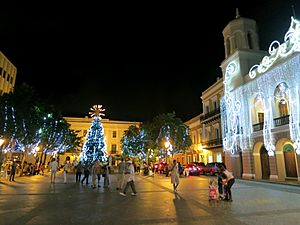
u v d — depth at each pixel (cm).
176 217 743
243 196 1179
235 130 2508
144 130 3847
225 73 2784
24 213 802
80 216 761
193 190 1412
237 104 2483
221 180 1088
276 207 898
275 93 2058
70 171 3609
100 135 3058
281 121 1952
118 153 6538
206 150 3734
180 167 2741
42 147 3456
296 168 1902
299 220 703
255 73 2267
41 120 2728
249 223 670
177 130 3453
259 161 2273
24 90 2498
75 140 4978
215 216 755
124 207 904
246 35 2711
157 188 1523
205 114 3700
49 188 1530
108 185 1638
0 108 2336
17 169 2786
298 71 1781
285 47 1914
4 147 2427
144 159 4278
